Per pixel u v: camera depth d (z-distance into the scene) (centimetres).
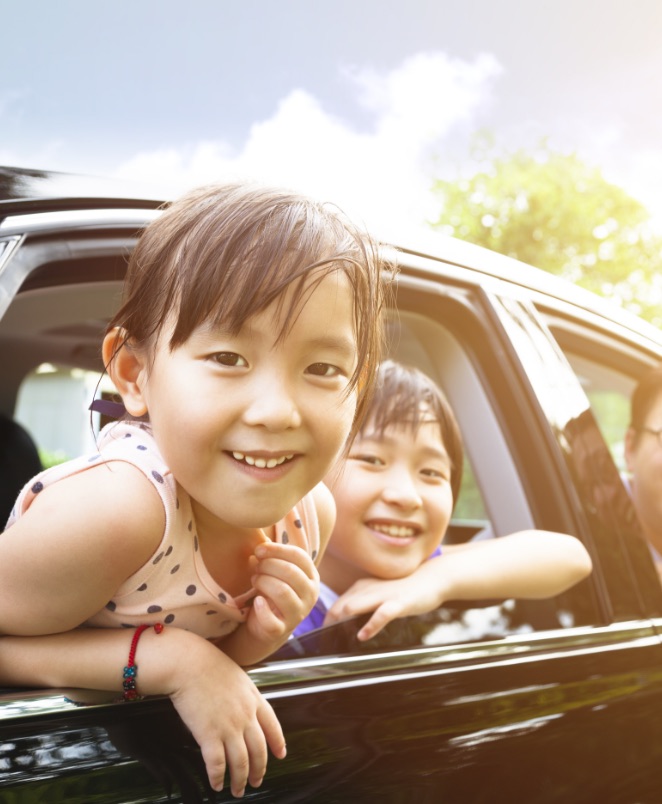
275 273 105
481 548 168
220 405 105
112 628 120
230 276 105
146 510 111
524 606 162
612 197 2841
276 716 119
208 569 127
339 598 155
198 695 110
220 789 110
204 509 121
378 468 160
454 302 186
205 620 125
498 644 152
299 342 106
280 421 104
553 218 2811
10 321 211
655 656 171
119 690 110
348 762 121
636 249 2789
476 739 136
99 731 106
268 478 107
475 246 205
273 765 115
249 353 106
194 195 121
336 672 131
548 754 143
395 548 158
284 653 132
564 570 167
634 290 2786
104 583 110
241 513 108
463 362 189
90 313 205
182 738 110
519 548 167
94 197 145
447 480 167
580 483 182
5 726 101
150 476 113
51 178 145
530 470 183
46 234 134
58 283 137
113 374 118
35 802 97
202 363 106
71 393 272
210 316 105
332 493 159
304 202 117
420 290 182
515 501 184
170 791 106
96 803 101
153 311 112
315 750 119
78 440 275
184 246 111
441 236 198
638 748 157
